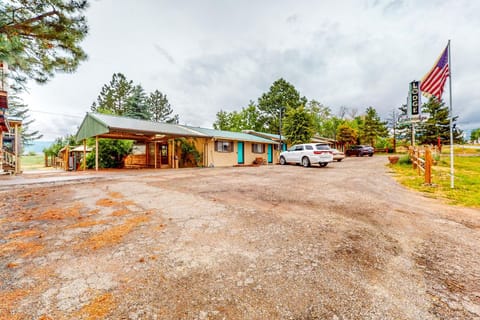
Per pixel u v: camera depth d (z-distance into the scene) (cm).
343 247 278
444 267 237
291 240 296
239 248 270
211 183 750
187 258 244
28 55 813
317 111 4009
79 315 157
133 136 1583
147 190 625
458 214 434
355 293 188
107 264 229
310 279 207
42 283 195
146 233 313
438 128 2956
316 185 715
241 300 177
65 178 853
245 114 4084
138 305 169
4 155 1391
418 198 571
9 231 319
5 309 162
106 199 515
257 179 848
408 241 303
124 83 3956
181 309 166
